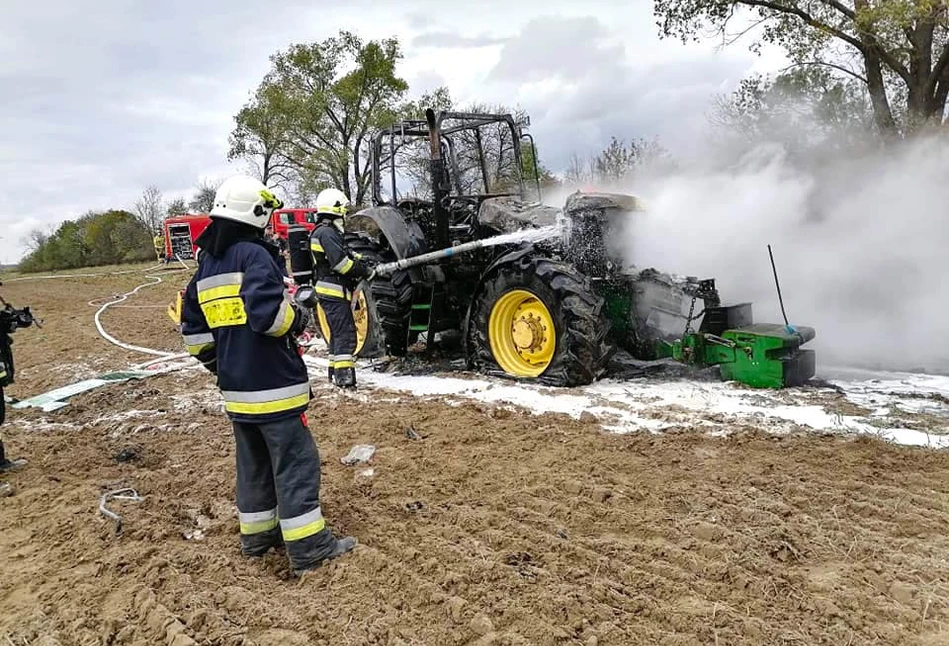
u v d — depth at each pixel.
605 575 2.91
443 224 6.75
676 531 3.23
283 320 2.94
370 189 7.52
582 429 4.73
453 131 7.32
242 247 3.02
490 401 5.55
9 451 4.98
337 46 27.53
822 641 2.41
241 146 29.56
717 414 4.86
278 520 3.35
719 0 12.85
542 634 2.52
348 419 5.32
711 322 5.80
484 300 6.35
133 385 6.99
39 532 3.68
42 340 10.20
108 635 2.69
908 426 4.43
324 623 2.69
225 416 5.68
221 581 3.09
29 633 2.73
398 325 7.06
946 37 12.36
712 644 2.43
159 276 23.03
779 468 3.88
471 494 3.82
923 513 3.27
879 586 2.73
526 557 3.08
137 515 3.80
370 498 3.87
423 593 2.82
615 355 6.40
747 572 2.86
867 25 10.92
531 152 7.85
